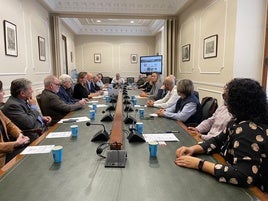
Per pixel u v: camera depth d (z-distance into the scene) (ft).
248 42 10.89
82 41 30.32
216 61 13.10
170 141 5.18
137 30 30.42
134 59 31.19
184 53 18.75
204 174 3.50
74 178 3.39
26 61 13.39
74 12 18.61
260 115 3.42
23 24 13.00
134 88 21.98
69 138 5.42
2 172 3.61
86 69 30.86
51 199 2.84
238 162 3.23
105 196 2.89
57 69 19.30
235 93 3.54
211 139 4.46
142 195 2.91
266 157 3.23
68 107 9.67
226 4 11.78
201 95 15.35
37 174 3.54
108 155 3.99
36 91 15.07
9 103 7.37
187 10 17.90
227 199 2.82
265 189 3.17
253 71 11.04
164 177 3.41
